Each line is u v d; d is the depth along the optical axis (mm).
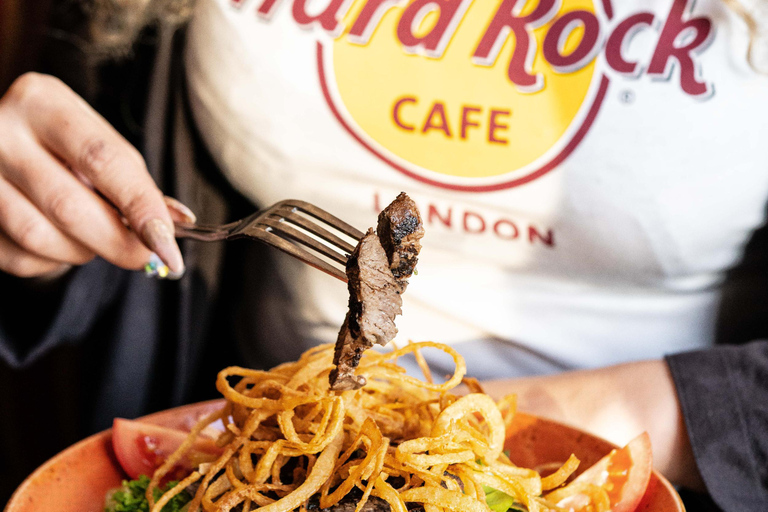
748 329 624
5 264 540
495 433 437
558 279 620
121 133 694
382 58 601
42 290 623
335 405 424
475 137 597
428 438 419
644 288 617
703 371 516
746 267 619
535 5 586
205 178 672
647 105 579
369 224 630
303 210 450
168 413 497
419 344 453
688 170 582
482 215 608
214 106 627
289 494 416
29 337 619
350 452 425
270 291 662
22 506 433
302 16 606
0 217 506
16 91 509
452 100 596
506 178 598
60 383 776
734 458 489
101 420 661
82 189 493
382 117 605
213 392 697
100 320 683
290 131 618
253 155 630
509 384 543
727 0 562
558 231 604
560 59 586
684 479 514
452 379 436
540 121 589
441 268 626
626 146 582
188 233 471
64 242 513
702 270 610
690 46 574
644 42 578
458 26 593
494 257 619
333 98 608
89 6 665
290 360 668
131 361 660
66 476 456
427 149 604
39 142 503
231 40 615
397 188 616
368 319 397
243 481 438
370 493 417
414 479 426
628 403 523
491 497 438
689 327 623
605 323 622
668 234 592
